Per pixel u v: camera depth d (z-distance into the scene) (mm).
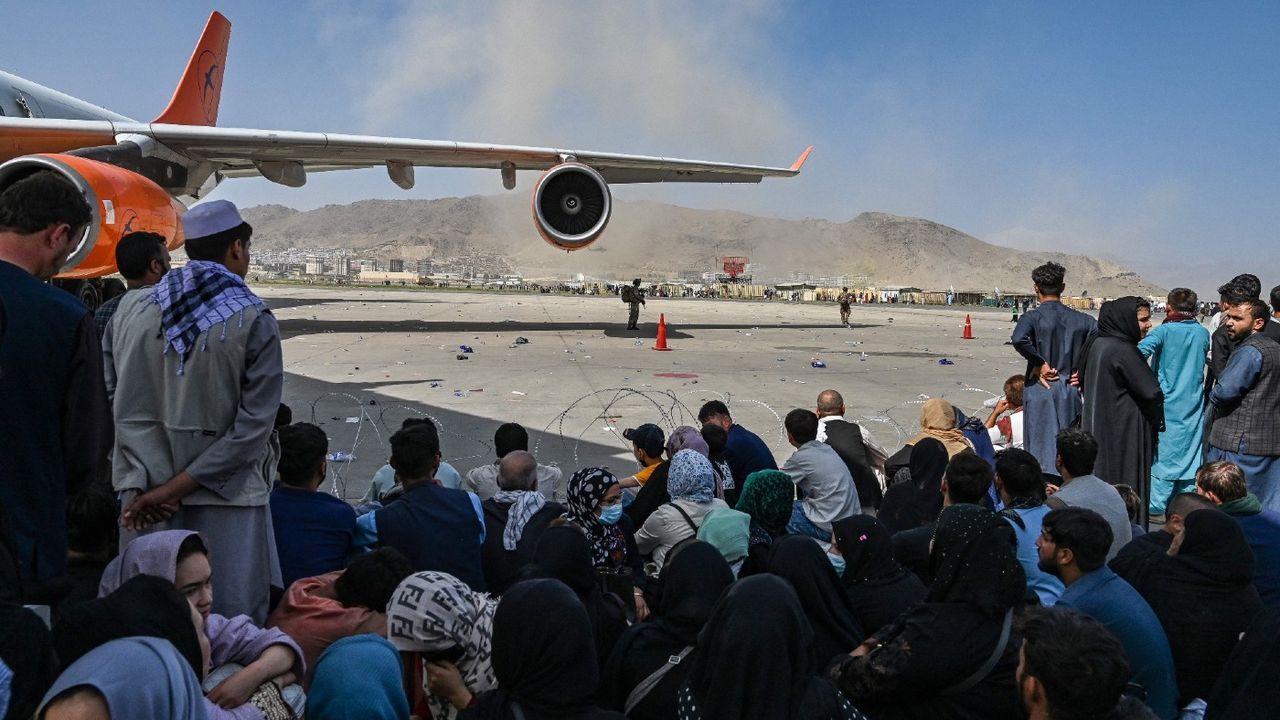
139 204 11516
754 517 4285
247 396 3111
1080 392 6520
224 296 3105
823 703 2551
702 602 3000
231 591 3174
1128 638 3201
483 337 21641
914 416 11344
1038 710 2236
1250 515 4199
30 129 12031
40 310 2537
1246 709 2375
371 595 3229
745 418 10781
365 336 21203
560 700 2352
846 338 25156
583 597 3479
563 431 9625
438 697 2934
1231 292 6516
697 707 2416
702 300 74750
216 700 2551
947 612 2955
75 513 3201
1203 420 7160
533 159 17734
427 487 4105
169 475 3115
